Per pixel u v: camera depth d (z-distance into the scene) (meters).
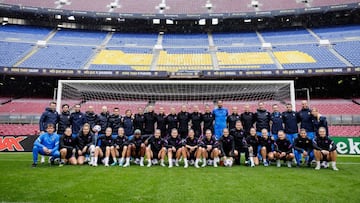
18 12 26.50
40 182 4.75
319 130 7.06
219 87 14.13
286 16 27.31
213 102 15.52
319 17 27.72
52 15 27.39
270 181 4.97
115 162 7.41
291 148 7.21
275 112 8.36
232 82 11.10
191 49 25.83
